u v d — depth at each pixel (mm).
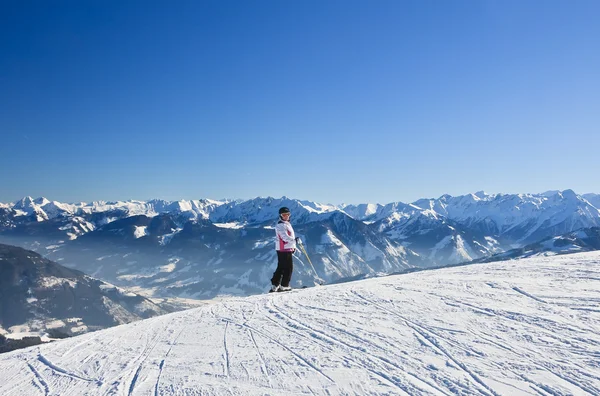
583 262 10000
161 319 9023
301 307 8297
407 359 4859
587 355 4469
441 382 4152
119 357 6332
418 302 7488
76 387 5285
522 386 3906
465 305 6938
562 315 5914
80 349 7184
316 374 4707
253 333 6781
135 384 5035
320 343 5824
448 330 5762
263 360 5371
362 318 6879
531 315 6035
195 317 8641
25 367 6590
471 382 4082
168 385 4852
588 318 5688
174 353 6152
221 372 5094
